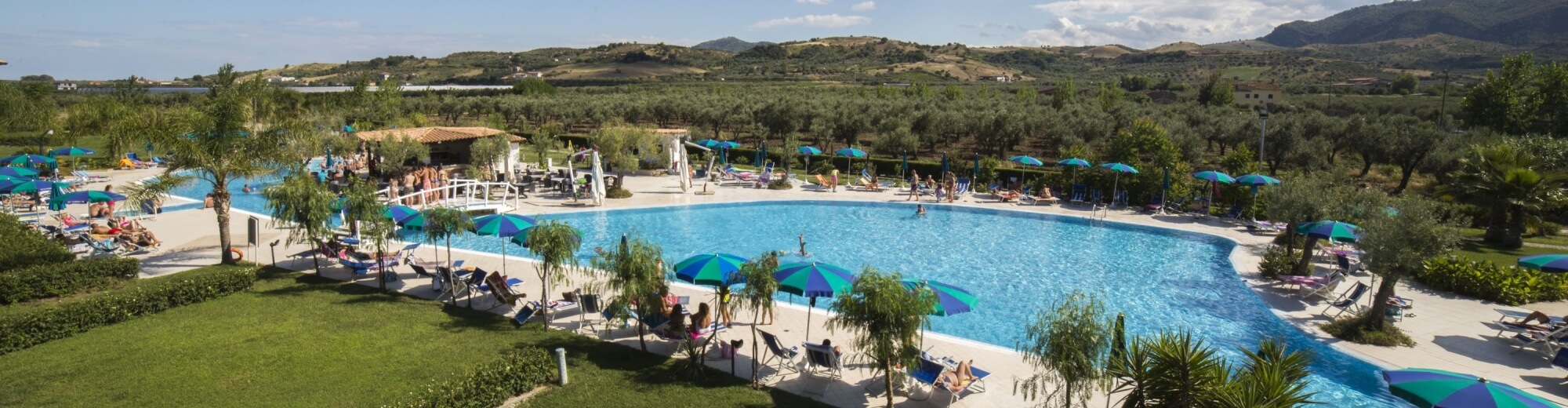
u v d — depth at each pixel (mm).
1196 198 30938
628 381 11789
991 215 30969
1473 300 17109
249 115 18844
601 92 108938
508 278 17656
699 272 13383
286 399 10742
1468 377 9031
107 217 24516
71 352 12531
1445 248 13727
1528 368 13086
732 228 27719
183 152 17500
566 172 34156
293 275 18094
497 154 34062
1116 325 9523
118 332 13586
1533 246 23422
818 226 28203
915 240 25781
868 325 10203
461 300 16219
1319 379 13016
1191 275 20875
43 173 35375
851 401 11336
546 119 73000
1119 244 25219
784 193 34938
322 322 14398
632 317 13883
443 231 16469
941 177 41156
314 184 17922
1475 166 24500
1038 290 19312
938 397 11539
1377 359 13680
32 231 20844
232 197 31797
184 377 11516
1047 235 26828
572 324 14688
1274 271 19938
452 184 30047
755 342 11789
